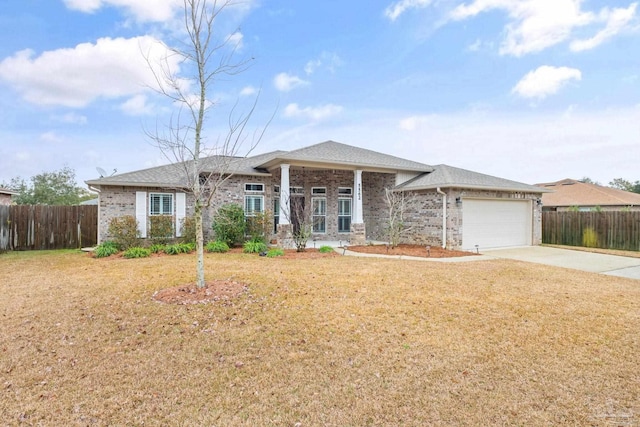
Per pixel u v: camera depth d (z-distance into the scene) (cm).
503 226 1636
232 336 507
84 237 1617
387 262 1126
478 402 348
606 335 514
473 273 946
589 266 1131
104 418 323
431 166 1823
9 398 353
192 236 1495
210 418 324
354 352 457
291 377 395
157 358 440
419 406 341
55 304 655
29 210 1533
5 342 485
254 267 1011
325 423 317
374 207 1880
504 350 464
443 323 561
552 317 591
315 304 656
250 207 1631
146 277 886
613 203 2555
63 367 416
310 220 1711
